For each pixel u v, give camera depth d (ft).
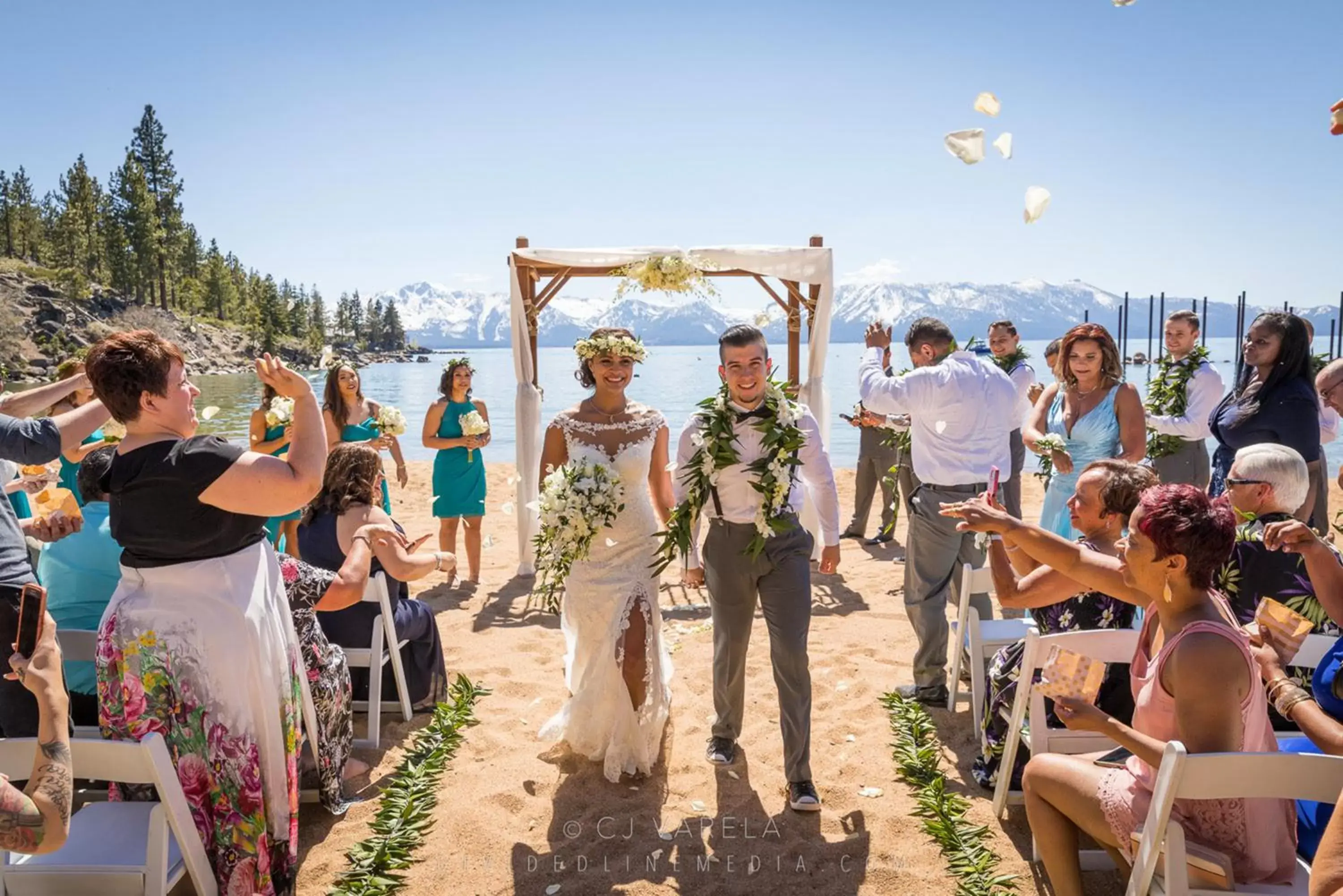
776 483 11.80
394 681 15.26
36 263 373.40
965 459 14.89
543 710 15.74
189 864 8.54
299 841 11.53
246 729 9.16
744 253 25.05
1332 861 6.17
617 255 24.44
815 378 25.89
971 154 10.14
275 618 9.54
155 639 8.93
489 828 11.73
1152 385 20.93
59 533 11.37
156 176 340.59
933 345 15.80
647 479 14.28
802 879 10.61
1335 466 43.57
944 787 12.60
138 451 8.79
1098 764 9.00
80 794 10.45
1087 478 11.56
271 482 8.68
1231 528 7.72
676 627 20.70
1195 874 7.75
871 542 28.53
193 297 377.09
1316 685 9.11
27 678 7.04
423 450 61.98
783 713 12.30
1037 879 10.50
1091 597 11.94
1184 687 7.66
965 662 16.75
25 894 8.20
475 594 23.48
